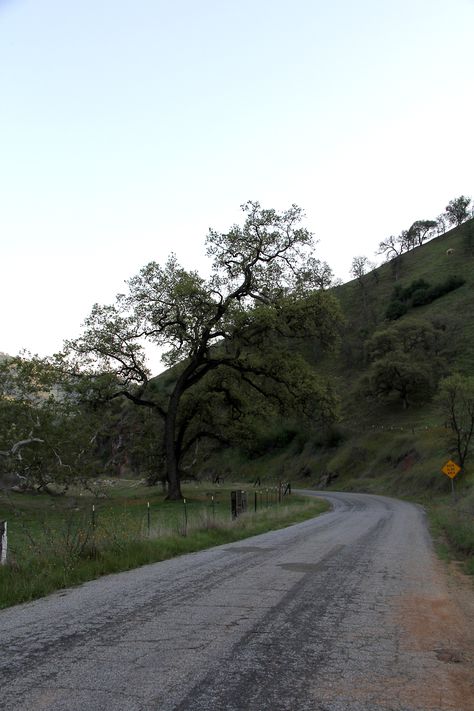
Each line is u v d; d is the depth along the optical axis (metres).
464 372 80.56
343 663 4.84
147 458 45.91
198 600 7.48
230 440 44.88
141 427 44.75
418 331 88.44
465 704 3.97
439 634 5.89
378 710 3.83
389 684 4.34
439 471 46.50
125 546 11.77
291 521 23.34
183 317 37.69
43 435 34.53
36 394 36.66
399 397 88.19
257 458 95.69
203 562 11.33
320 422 40.72
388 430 75.44
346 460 72.94
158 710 3.78
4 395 35.72
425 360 86.25
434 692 4.19
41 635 5.75
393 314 113.25
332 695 4.09
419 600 7.65
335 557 11.94
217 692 4.12
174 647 5.27
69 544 10.88
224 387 44.00
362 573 9.84
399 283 127.44
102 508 31.84
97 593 8.09
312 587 8.45
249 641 5.48
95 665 4.73
